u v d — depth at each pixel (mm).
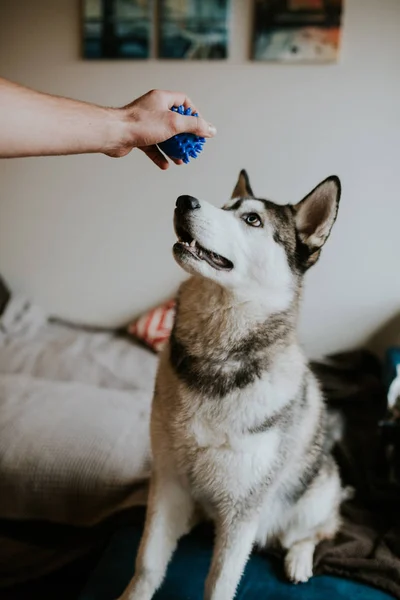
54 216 3174
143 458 1991
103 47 2830
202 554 1622
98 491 1866
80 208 3127
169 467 1409
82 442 2002
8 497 1896
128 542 1644
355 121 2707
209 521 1760
